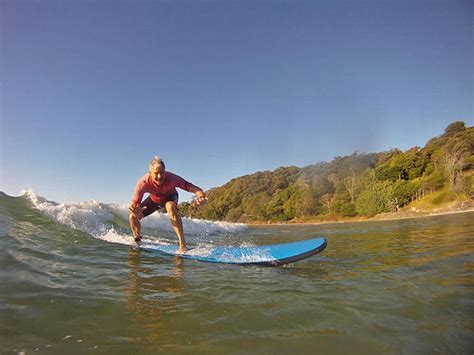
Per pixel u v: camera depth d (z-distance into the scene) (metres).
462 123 46.94
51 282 2.54
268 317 1.96
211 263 3.74
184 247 4.47
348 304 2.18
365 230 9.83
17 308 2.00
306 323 1.87
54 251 3.64
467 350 1.54
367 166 51.66
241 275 3.12
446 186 37.31
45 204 6.12
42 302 2.12
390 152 54.12
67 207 6.22
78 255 3.61
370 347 1.59
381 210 38.78
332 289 2.55
